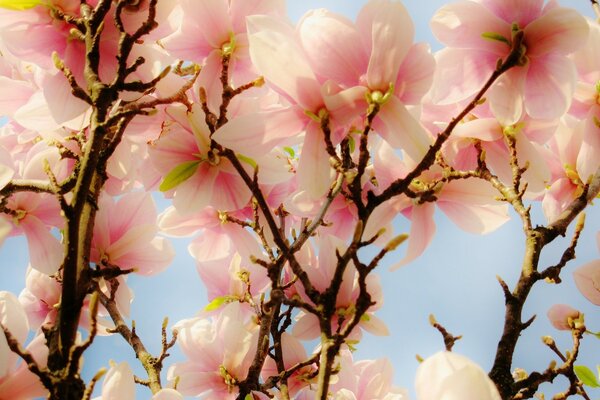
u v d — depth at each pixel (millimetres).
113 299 2502
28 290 2615
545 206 2527
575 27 2363
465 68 2412
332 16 2338
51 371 2270
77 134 2514
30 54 2410
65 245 2285
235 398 2582
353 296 2510
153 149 2443
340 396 2576
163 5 2418
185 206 2436
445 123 2484
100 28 2342
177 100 2379
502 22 2385
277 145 2398
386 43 2311
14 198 2480
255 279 2666
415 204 2471
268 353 2547
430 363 2215
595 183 2443
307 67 2309
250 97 2508
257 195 2322
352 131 2371
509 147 2432
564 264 2393
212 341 2588
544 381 2367
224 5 2455
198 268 2672
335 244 2502
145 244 2520
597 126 2490
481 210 2490
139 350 2480
